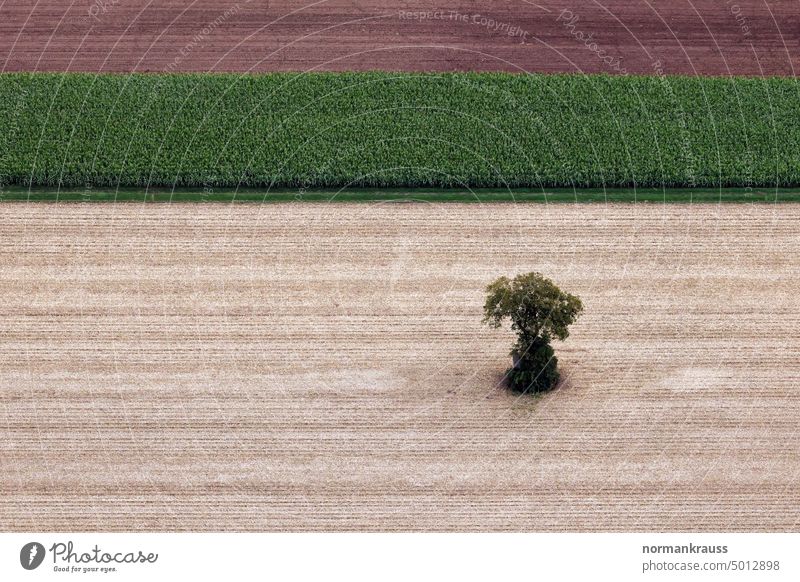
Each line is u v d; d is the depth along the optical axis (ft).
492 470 312.29
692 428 324.60
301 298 371.56
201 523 298.35
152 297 371.76
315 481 309.42
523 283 329.52
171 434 323.16
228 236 395.34
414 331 359.05
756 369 344.90
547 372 334.44
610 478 309.83
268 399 334.65
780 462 314.55
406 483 309.01
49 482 308.60
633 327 360.07
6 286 375.04
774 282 378.32
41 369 344.49
